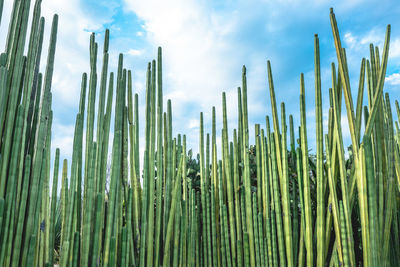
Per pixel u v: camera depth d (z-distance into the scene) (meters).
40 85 1.30
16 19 1.24
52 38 1.32
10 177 1.10
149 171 1.58
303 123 1.50
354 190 1.43
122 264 1.39
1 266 1.04
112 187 1.37
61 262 1.23
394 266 1.44
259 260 1.59
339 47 1.42
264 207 1.65
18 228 1.10
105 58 1.49
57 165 1.35
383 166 1.43
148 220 1.54
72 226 1.30
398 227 1.48
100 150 1.40
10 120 1.13
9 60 1.19
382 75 1.37
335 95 1.42
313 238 1.50
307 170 1.47
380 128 1.44
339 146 1.37
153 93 1.67
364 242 1.28
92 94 1.40
